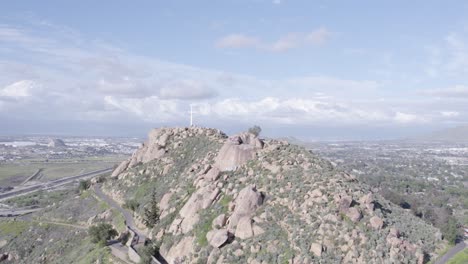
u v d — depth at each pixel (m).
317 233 82.94
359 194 95.50
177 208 115.88
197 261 88.94
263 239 86.12
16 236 148.50
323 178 100.12
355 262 76.88
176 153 164.12
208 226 98.50
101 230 119.81
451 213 192.25
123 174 174.88
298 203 92.69
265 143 130.75
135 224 127.88
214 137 164.38
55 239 140.12
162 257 100.06
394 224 93.62
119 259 103.94
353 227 84.06
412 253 82.38
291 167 109.00
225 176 115.56
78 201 168.25
